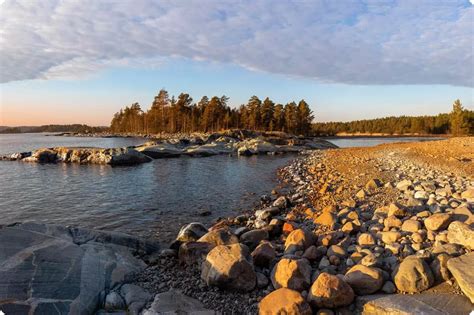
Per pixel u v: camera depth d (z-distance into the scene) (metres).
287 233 9.77
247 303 6.14
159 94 114.31
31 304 5.41
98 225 13.05
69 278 6.27
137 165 34.59
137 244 8.90
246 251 7.14
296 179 21.39
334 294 5.49
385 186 14.79
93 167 32.62
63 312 5.55
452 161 20.84
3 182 23.41
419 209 9.98
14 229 7.34
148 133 121.88
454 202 9.98
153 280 7.15
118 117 162.38
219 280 6.51
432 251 6.63
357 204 12.25
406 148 31.39
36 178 25.23
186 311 5.72
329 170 23.61
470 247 6.46
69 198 17.98
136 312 5.86
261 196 17.19
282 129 95.94
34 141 100.06
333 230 9.44
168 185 21.70
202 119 98.94
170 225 12.88
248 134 71.81
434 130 128.88
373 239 7.84
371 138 115.88
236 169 30.09
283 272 6.38
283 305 5.41
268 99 96.81
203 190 19.73
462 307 5.02
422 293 5.57
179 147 51.72
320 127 163.00
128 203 16.62
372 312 5.27
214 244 8.19
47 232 8.11
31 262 6.34
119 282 6.87
